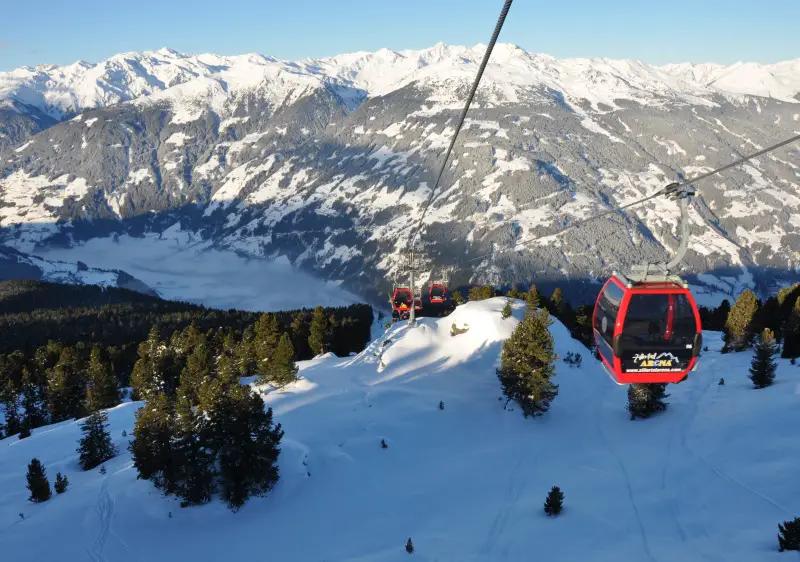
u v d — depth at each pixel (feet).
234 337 360.28
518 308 252.21
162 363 294.46
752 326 240.73
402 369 227.61
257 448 139.44
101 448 187.52
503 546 102.47
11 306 646.74
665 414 166.40
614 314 60.85
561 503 113.60
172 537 128.67
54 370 286.46
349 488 143.02
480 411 187.93
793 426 131.23
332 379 226.99
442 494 134.41
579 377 215.92
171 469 143.95
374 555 106.63
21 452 203.51
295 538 121.39
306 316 439.22
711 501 105.19
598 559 91.45
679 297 57.93
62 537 130.93
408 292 247.29
